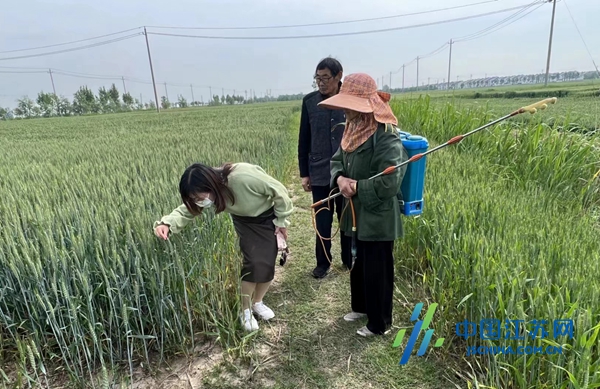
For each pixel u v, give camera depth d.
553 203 4.36
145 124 21.55
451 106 8.94
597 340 1.93
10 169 5.98
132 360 2.60
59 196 3.76
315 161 3.46
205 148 6.95
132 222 2.70
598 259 2.44
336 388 2.34
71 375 2.29
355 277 2.79
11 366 2.58
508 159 5.96
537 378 1.96
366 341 2.72
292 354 2.63
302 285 3.52
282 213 2.63
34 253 2.42
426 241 3.43
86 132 17.75
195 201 2.34
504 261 2.42
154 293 2.51
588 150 5.23
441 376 2.36
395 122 2.27
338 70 3.20
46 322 2.43
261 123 15.08
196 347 2.74
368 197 2.28
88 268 2.45
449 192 3.82
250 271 2.72
